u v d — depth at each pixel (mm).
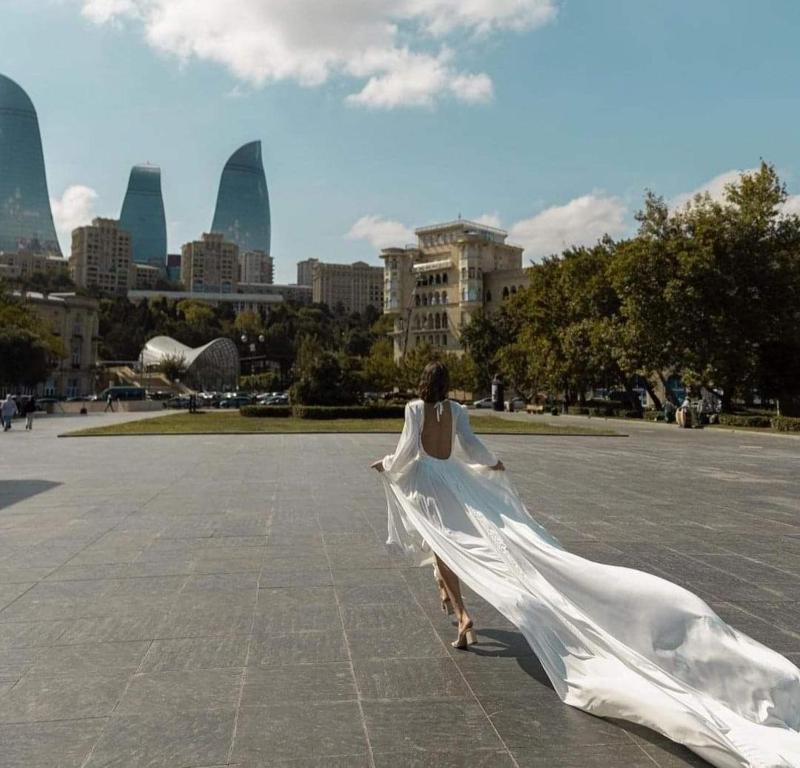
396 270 113375
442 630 4453
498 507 3945
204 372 120062
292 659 3943
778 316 38156
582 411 53938
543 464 16125
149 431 27469
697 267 37188
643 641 3119
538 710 3299
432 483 3996
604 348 46344
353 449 19500
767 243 38594
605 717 3211
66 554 6609
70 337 112188
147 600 5098
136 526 8055
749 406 52625
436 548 3818
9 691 3498
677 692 2904
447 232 113375
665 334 38625
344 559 6418
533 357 56531
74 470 14227
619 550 6941
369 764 2803
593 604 3287
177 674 3717
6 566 6145
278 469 14359
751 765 2496
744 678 2885
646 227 41312
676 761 2836
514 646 4164
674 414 43438
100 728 3100
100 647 4125
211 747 2934
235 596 5215
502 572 3604
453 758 2854
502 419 41594
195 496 10523
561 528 8125
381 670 3787
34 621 4613
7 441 23359
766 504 10133
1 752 2889
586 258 51219
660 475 14055
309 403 40938
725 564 6355
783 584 5656
